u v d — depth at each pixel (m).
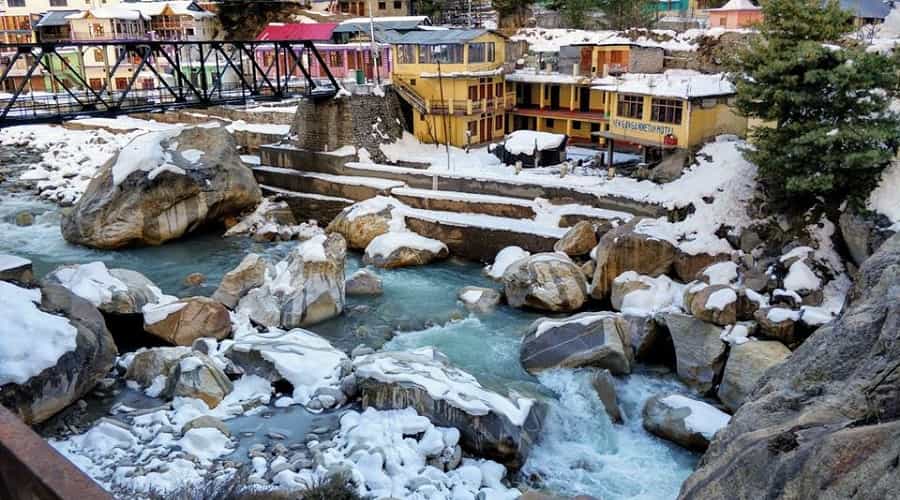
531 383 20.95
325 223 39.00
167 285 29.39
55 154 51.84
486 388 18.66
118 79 63.44
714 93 32.22
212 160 36.50
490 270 31.25
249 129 50.91
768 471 8.15
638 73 41.91
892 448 6.72
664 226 28.44
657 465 17.41
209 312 23.11
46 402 17.33
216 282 29.84
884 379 8.80
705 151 32.16
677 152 32.78
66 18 63.09
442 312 26.73
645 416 19.08
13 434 3.21
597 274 27.47
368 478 15.38
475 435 16.88
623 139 35.12
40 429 17.33
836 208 25.81
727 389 20.05
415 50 43.06
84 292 22.86
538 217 33.19
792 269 24.00
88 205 34.53
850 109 24.89
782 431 8.93
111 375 20.25
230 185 36.69
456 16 63.88
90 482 2.91
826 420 8.93
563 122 45.59
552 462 17.36
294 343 21.39
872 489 6.52
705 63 41.75
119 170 34.69
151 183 34.16
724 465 9.20
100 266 24.58
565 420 19.03
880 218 24.00
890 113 25.34
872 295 11.53
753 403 10.99
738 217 27.78
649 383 21.41
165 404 18.67
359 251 34.75
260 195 38.91
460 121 43.28
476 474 15.95
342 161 40.00
